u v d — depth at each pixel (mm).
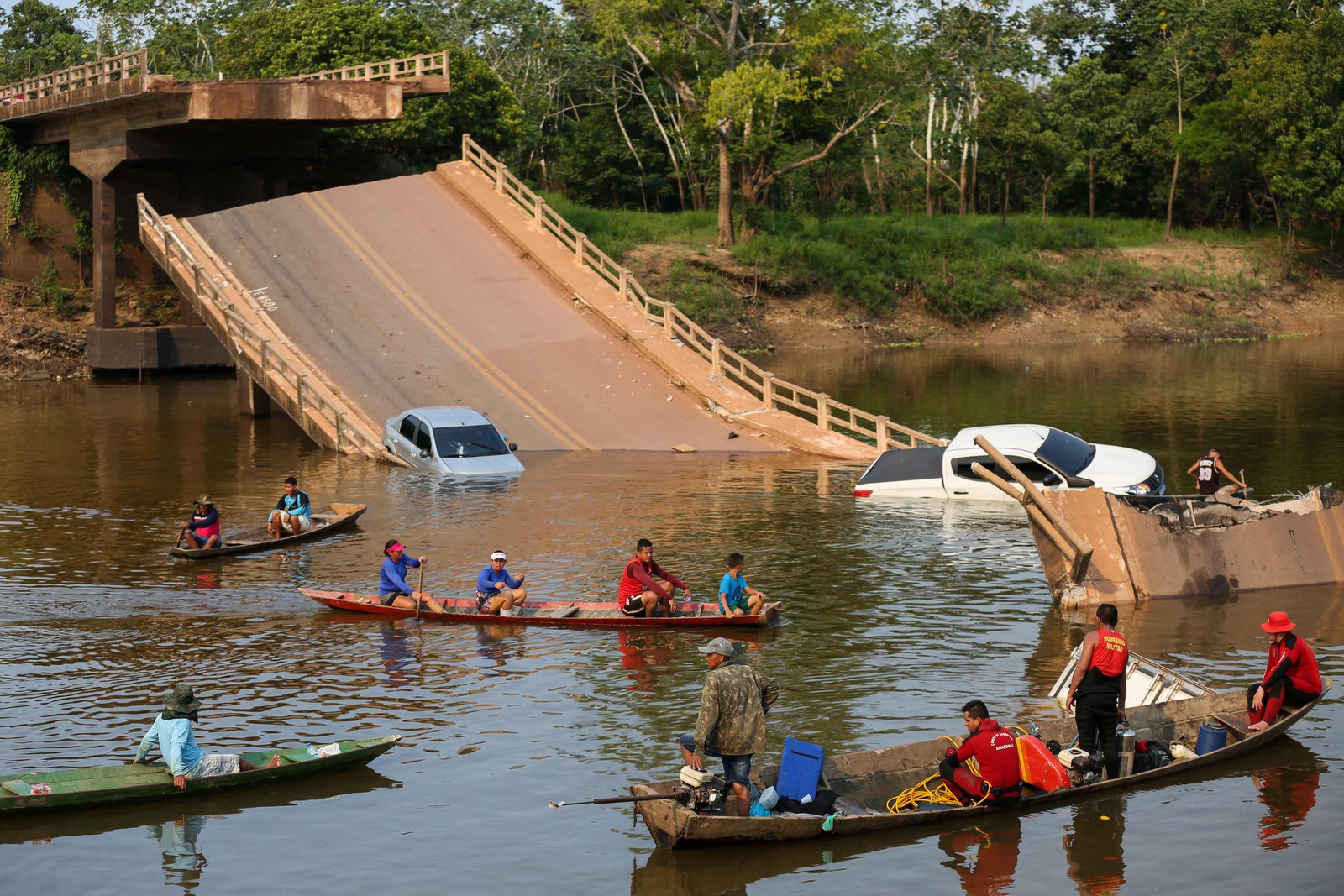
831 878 10414
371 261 42719
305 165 65625
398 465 32062
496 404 36250
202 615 18422
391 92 48938
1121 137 95812
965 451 26766
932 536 23297
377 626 17953
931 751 12086
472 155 49500
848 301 74938
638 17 72688
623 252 73188
